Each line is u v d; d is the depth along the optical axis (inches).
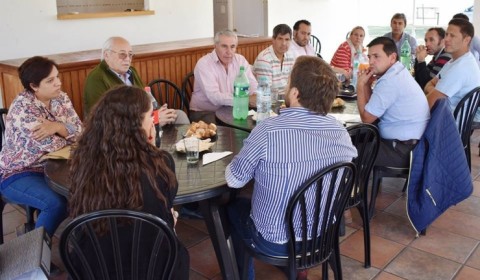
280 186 64.9
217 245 80.3
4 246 60.2
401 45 194.9
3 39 161.2
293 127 63.0
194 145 79.3
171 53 155.4
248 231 74.6
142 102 54.8
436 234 107.2
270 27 269.0
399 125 104.3
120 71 109.2
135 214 51.3
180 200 67.0
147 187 54.4
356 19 343.0
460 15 175.6
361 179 88.9
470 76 120.6
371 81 112.0
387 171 106.3
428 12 343.6
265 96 108.2
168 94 142.9
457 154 99.0
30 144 87.3
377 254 99.0
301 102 63.9
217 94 129.5
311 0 296.0
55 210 83.7
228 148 86.4
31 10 166.1
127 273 56.0
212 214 78.5
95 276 56.2
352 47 182.2
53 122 88.7
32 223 95.7
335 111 115.8
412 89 102.8
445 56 159.5
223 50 131.9
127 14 192.9
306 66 63.9
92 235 52.9
